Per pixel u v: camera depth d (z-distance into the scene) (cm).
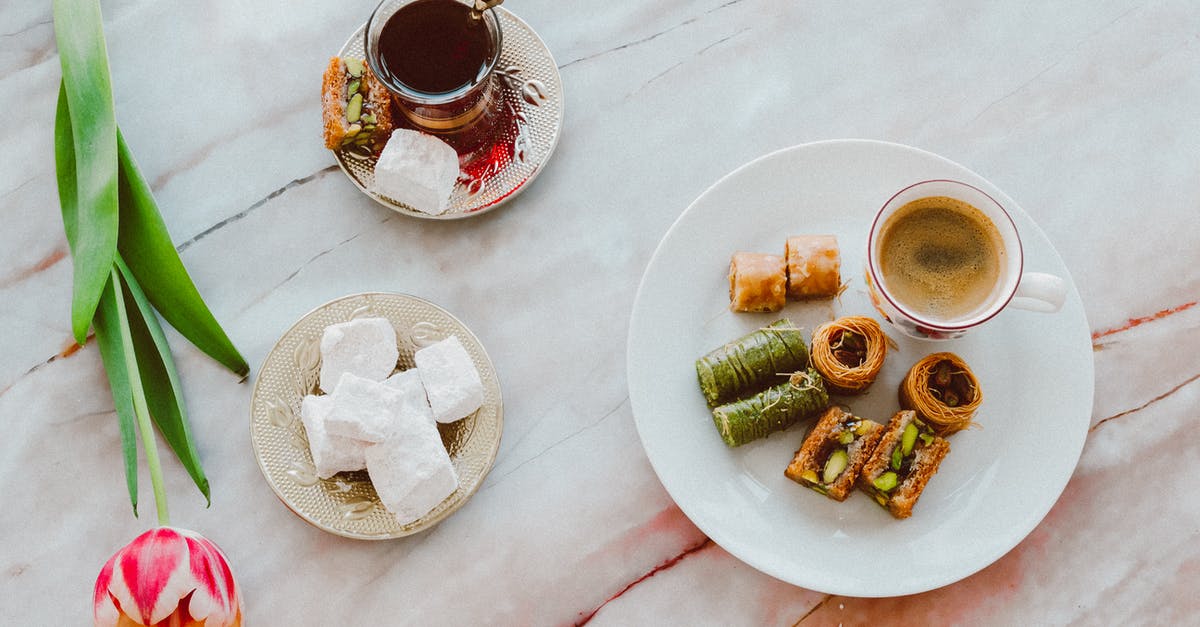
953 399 67
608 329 72
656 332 69
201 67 73
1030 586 70
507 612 70
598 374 71
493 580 70
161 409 69
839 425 67
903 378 69
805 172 69
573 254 72
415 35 69
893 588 67
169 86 73
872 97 73
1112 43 73
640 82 73
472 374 68
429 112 69
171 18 73
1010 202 69
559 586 70
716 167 73
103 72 66
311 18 73
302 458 69
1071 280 68
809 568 67
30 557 71
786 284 69
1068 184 72
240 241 72
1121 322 72
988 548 68
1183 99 73
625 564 71
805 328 70
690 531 71
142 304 68
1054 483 68
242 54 73
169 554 64
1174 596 70
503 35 71
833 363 67
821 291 69
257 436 69
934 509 68
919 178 69
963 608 70
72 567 71
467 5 69
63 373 72
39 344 72
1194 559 70
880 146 69
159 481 66
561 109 71
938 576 67
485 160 71
